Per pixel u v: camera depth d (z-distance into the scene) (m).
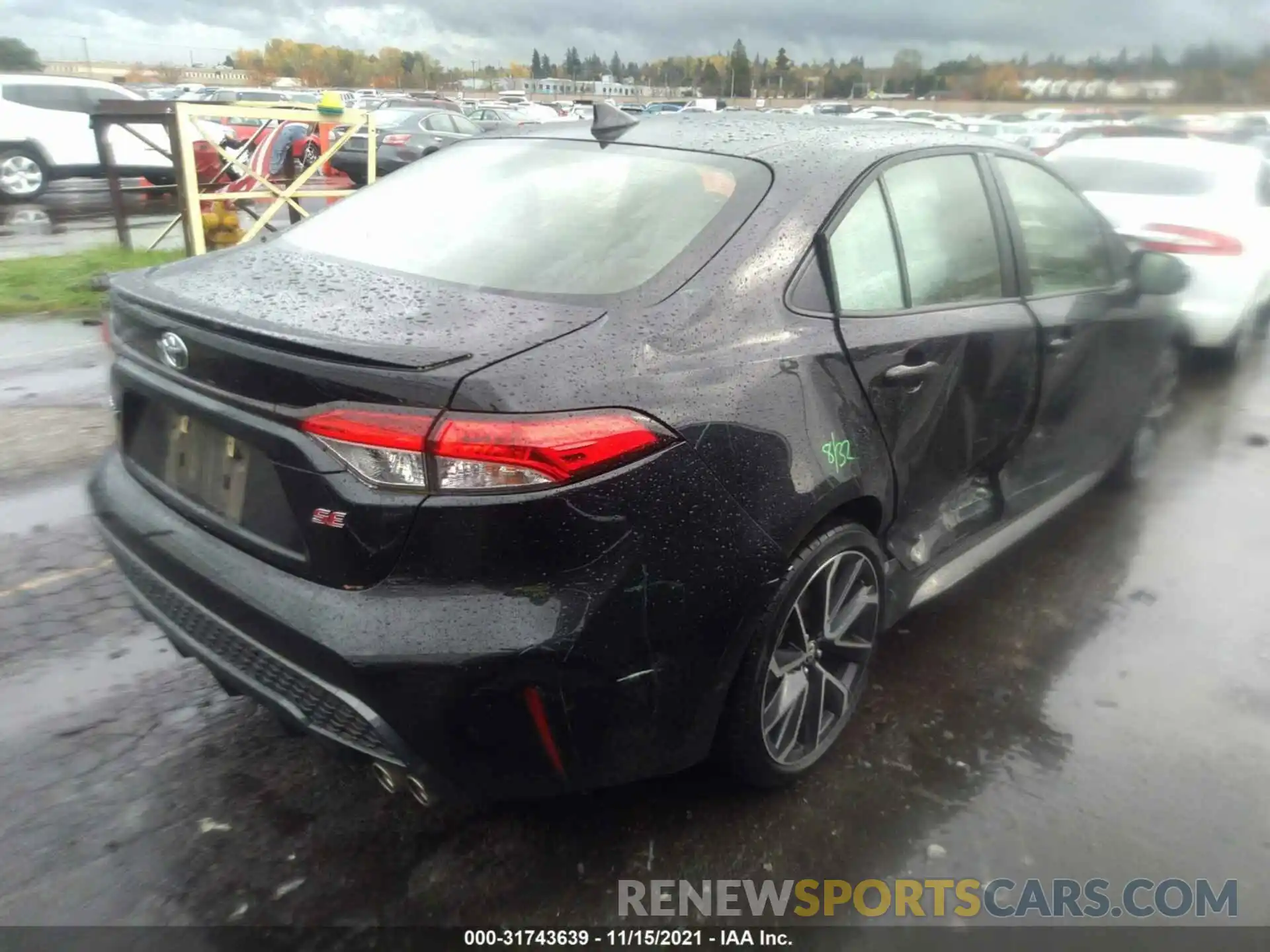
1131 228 6.56
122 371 2.66
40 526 4.33
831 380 2.62
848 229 2.82
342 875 2.49
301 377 2.12
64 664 3.31
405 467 2.04
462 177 3.20
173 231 13.15
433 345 2.14
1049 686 3.38
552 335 2.24
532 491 2.06
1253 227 6.77
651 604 2.22
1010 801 2.82
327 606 2.15
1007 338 3.32
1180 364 5.66
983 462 3.45
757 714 2.57
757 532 2.38
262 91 36.62
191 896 2.42
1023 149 3.84
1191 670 3.50
